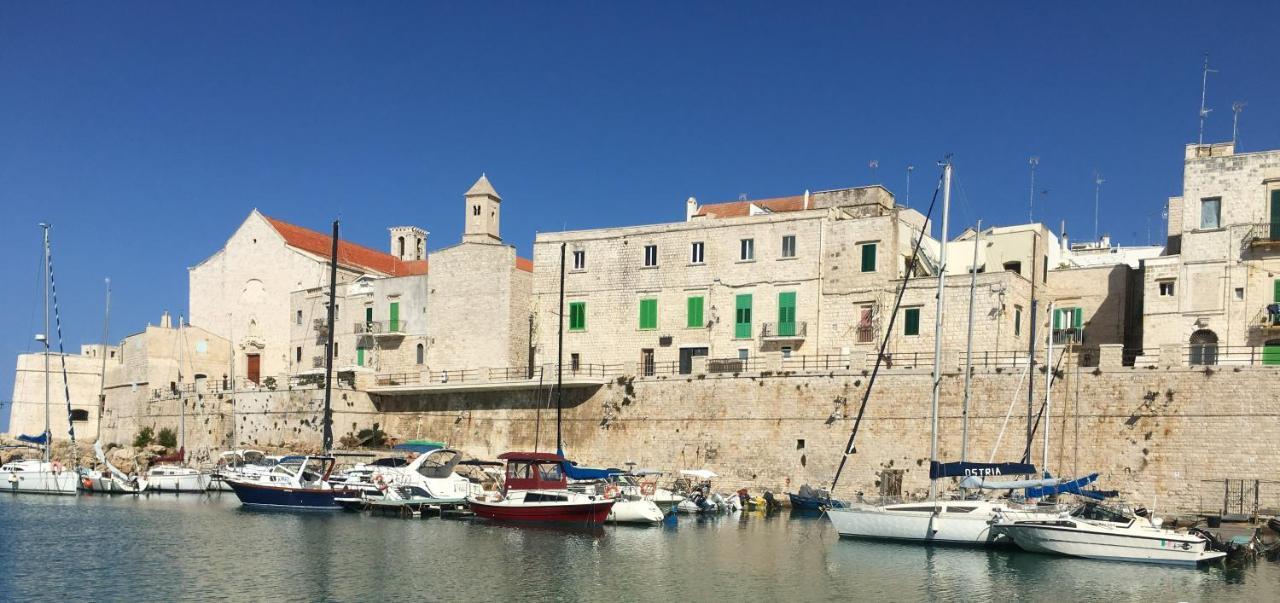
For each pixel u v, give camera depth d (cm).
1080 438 5009
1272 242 5366
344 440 7169
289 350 9019
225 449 7862
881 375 5522
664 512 5319
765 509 5584
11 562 3894
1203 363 5078
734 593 3412
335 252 6825
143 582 3525
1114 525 4091
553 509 5103
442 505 5550
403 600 3278
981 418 5250
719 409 5988
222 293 9562
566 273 7050
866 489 5459
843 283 6194
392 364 7850
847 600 3319
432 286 7669
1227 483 4584
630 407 6281
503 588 3466
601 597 3344
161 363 8956
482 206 7750
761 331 6394
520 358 7325
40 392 10019
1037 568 3872
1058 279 6506
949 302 5869
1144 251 7750
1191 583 3600
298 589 3428
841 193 6781
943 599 3341
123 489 6956
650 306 6750
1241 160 5562
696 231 6669
